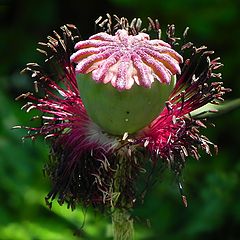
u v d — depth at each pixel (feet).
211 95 0.59
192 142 0.59
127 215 0.60
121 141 0.58
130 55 0.54
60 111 0.61
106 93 0.54
